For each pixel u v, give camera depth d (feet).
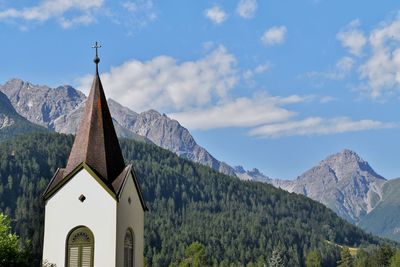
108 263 165.89
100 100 181.47
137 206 182.09
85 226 168.86
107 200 168.96
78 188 170.81
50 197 171.94
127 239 174.91
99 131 177.58
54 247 168.96
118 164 178.09
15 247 180.55
